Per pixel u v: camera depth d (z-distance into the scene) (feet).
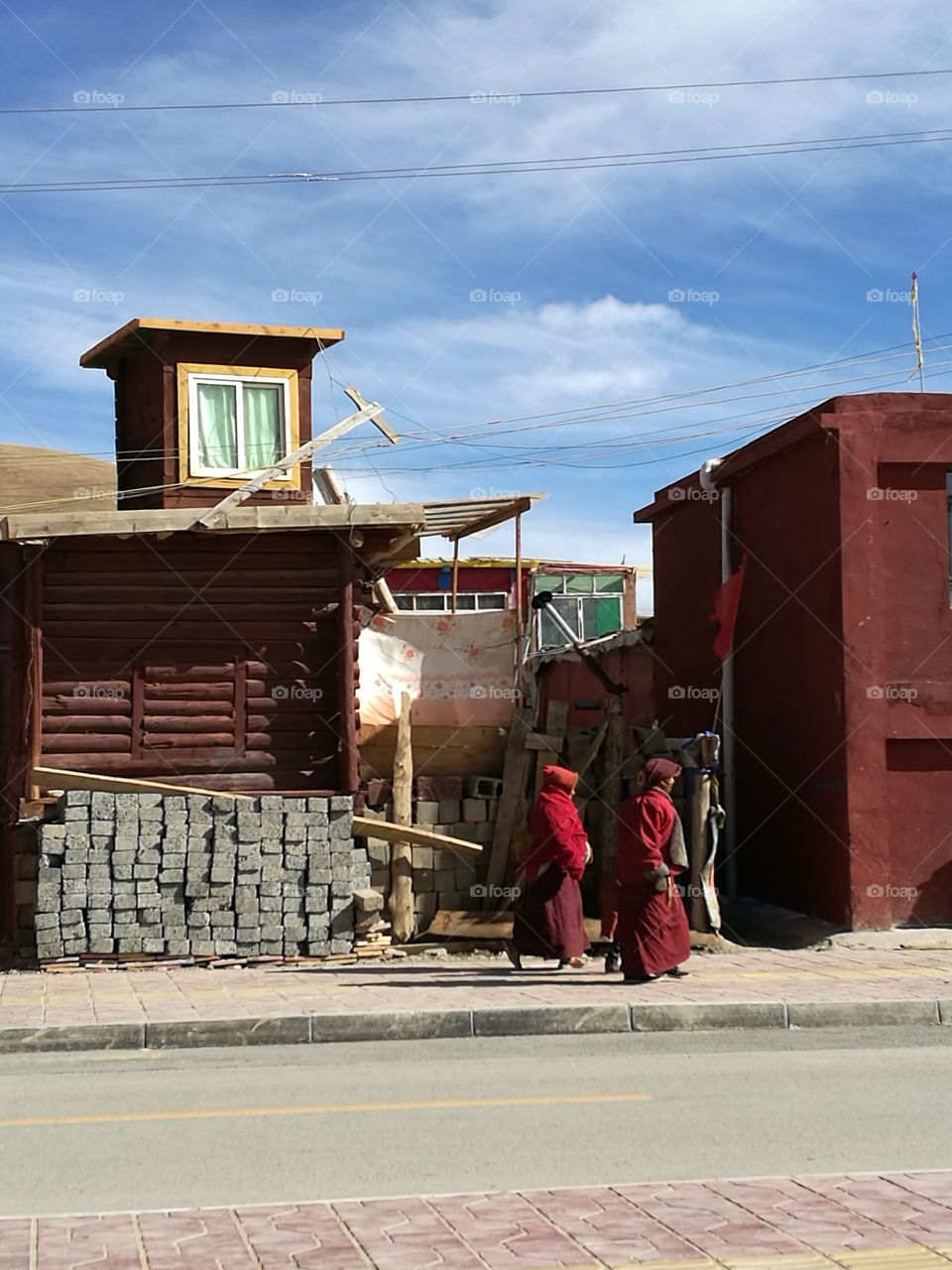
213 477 60.34
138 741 45.98
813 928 47.60
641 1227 16.87
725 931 51.29
